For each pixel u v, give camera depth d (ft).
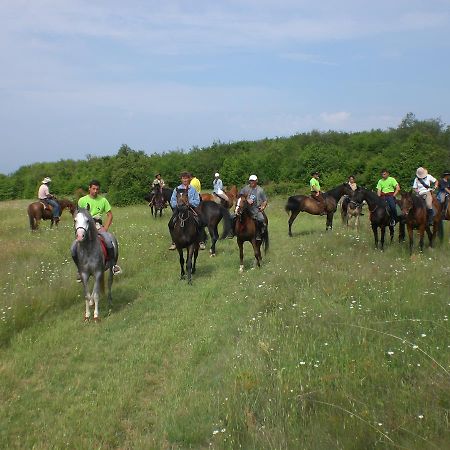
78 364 23.26
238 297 33.01
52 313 30.30
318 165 153.89
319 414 16.11
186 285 37.86
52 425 17.84
